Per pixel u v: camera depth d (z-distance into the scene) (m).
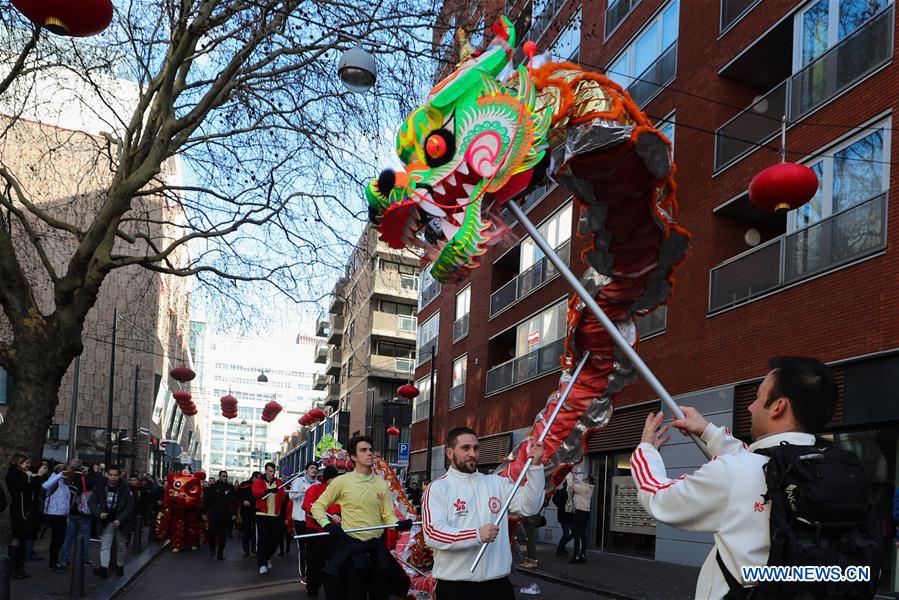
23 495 11.83
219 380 163.62
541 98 3.52
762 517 2.33
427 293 43.59
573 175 3.64
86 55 14.58
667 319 18.39
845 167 13.41
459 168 3.49
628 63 21.89
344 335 64.25
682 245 3.88
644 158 3.45
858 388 12.45
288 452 102.25
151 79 13.91
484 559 4.50
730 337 15.92
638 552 19.14
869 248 12.59
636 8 21.55
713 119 17.33
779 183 6.64
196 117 12.80
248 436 163.25
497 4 10.53
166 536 19.61
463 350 35.31
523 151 3.44
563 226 25.02
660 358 18.52
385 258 15.42
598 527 21.52
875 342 12.12
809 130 14.28
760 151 15.62
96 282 13.94
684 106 18.56
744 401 15.30
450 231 3.54
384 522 7.00
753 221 17.30
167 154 13.66
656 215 3.69
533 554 15.24
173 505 18.42
